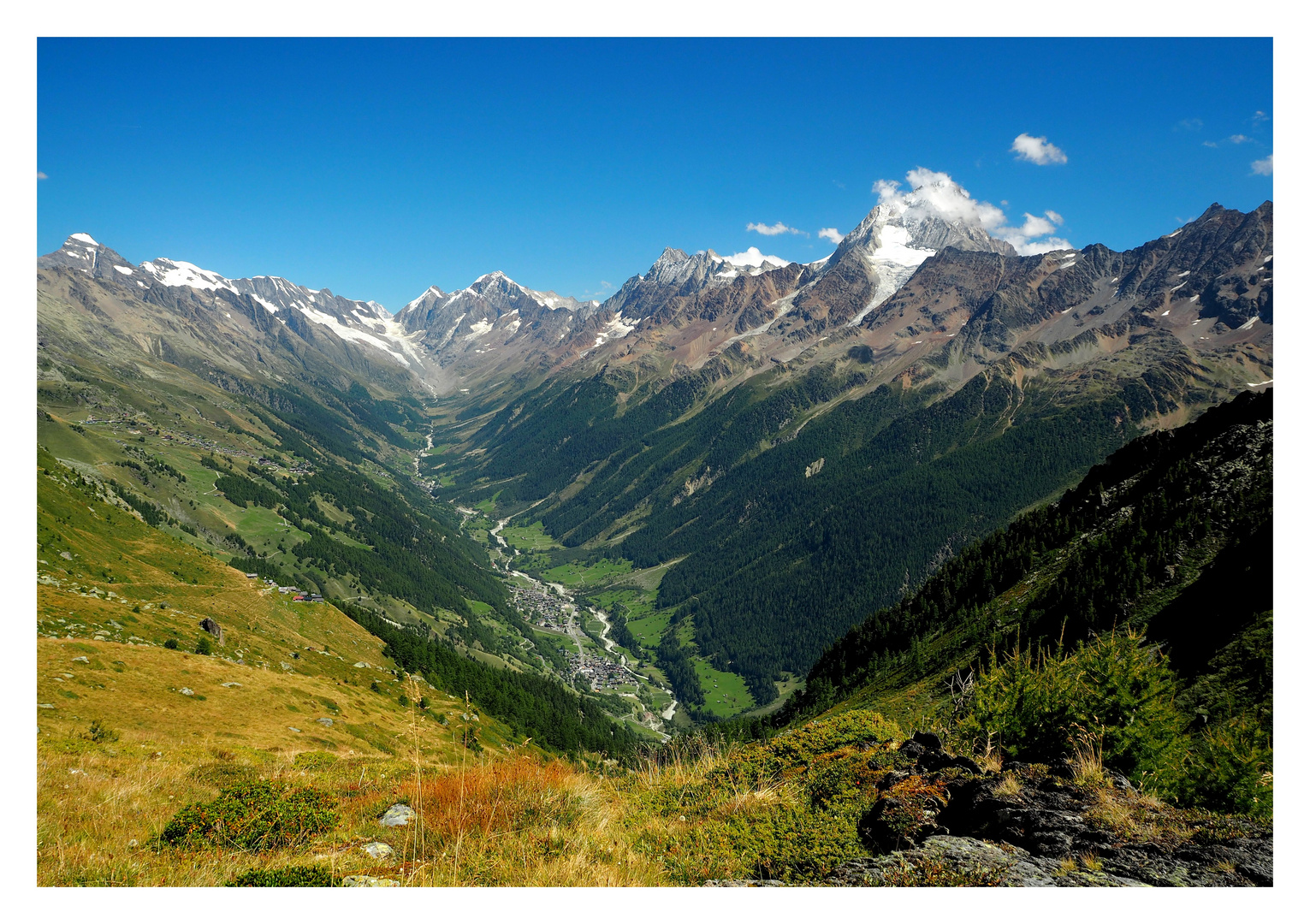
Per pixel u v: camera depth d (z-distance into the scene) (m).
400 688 115.69
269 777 22.89
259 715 62.16
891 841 11.24
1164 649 50.34
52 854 12.99
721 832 12.48
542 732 145.25
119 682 56.59
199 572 148.25
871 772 14.02
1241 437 77.56
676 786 15.96
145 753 29.53
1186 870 9.53
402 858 12.51
